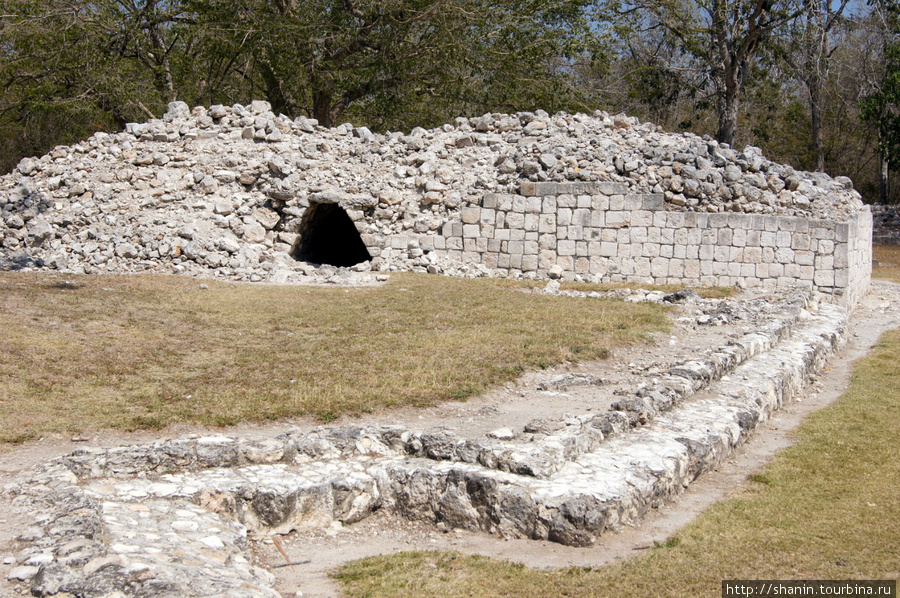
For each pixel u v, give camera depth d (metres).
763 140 45.50
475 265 19.30
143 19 29.58
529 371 10.09
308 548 5.94
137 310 12.81
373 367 9.85
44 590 4.28
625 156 19.39
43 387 8.45
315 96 30.80
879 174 46.88
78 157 20.23
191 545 5.15
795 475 7.58
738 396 9.34
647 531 6.17
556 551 5.79
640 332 12.73
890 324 17.88
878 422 9.61
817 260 17.91
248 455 6.64
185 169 19.91
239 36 28.30
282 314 13.25
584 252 18.88
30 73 30.36
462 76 29.75
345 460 6.84
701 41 34.09
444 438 6.82
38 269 16.53
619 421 7.54
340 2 28.55
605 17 30.73
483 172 20.03
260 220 19.14
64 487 5.80
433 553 5.77
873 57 42.16
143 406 7.98
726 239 18.19
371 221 19.45
